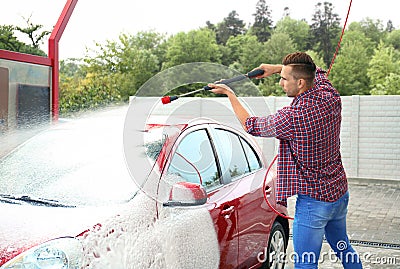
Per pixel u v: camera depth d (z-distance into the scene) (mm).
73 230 3283
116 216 3477
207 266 3945
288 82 4312
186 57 37625
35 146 4625
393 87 31094
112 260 3277
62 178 4012
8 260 3039
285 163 4344
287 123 4148
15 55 8188
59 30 9000
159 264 3557
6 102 8070
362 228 8344
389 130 13438
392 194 11812
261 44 39188
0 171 4211
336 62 35188
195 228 3879
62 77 31125
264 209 4922
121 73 33062
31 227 3312
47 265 3057
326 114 4188
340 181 4422
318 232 4379
